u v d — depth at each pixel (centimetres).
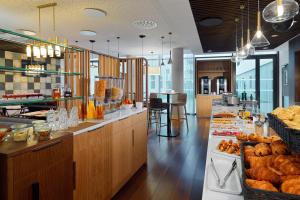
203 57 940
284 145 103
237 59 472
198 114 888
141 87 433
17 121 246
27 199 141
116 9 426
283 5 187
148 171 341
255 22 462
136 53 973
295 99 621
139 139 346
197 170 342
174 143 500
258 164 94
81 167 202
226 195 93
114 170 265
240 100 519
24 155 139
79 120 249
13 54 549
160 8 417
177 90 818
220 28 506
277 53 823
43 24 521
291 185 74
